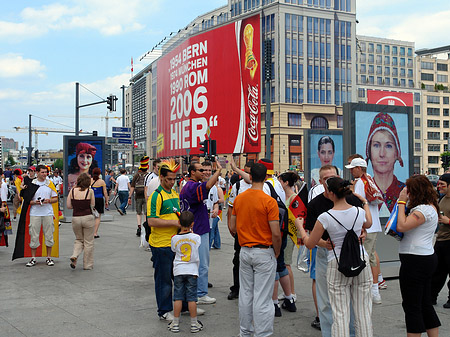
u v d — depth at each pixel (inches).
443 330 218.5
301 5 2842.0
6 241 425.7
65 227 635.5
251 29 1493.6
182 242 218.2
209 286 300.8
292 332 215.2
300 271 351.3
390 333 212.5
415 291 184.5
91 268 358.0
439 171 4338.1
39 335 209.3
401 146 363.3
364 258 171.8
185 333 214.4
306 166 725.9
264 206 195.5
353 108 341.7
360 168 268.2
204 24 3223.4
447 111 4387.3
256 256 195.2
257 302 195.0
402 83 4387.3
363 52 4207.7
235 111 1572.3
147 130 4532.5
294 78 2824.8
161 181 234.5
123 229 618.5
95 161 727.7
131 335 210.8
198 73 1731.1
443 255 256.5
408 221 183.9
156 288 233.3
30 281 317.1
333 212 172.6
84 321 230.4
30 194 372.5
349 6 2982.3
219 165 252.7
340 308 172.4
